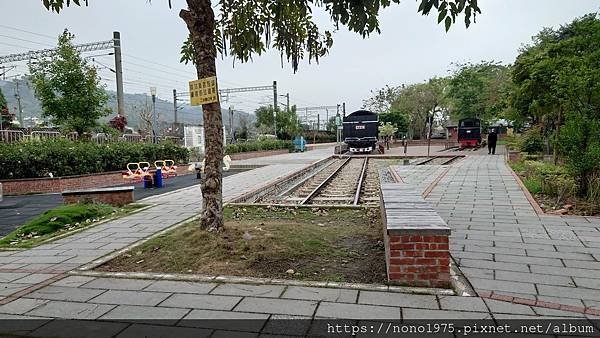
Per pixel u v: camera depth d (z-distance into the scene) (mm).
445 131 56188
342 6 4445
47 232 6949
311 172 19922
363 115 33750
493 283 3912
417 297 3598
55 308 3596
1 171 13070
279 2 5719
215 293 3814
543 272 4219
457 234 5824
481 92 41594
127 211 8516
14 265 4992
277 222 6594
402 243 3826
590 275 4121
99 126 19000
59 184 13727
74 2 5043
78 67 17453
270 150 35688
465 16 3912
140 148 18656
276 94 44906
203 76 5215
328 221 7066
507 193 9609
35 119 33156
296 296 3686
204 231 5355
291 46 6637
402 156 28531
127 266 4746
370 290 3768
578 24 15000
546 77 14617
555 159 12984
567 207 7582
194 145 27297
